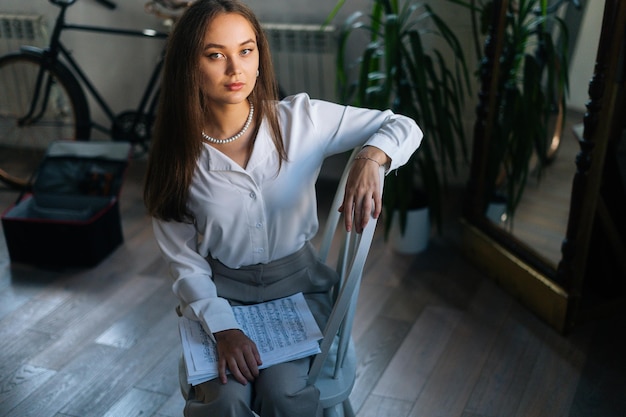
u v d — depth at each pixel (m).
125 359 2.33
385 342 2.38
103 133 3.81
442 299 2.61
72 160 3.00
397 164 1.46
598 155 2.13
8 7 3.63
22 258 2.88
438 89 2.64
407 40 3.11
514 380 2.19
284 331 1.50
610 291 2.49
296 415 1.42
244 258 1.55
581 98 2.21
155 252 2.97
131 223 3.20
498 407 2.08
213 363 1.43
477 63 3.11
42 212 2.92
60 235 2.80
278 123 1.49
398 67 2.62
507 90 2.61
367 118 1.54
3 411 2.12
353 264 1.38
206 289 1.50
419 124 2.65
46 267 2.87
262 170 1.47
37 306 2.63
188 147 1.42
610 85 2.04
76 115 3.43
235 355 1.41
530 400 2.11
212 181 1.46
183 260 1.53
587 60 2.18
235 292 1.59
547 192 2.41
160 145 1.45
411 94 2.62
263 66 1.46
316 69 3.32
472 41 3.07
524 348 2.33
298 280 1.61
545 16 2.39
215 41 1.35
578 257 2.29
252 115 1.47
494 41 2.51
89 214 2.93
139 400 2.15
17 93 3.82
